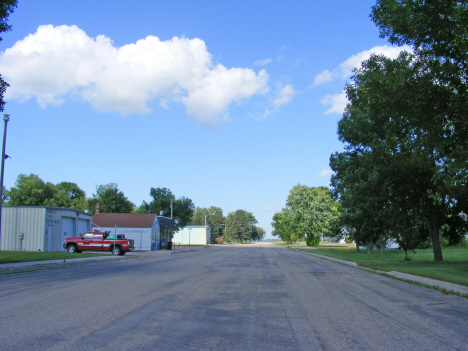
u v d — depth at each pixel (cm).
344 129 3584
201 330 669
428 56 1655
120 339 604
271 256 3622
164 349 553
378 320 761
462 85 1612
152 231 5397
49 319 749
